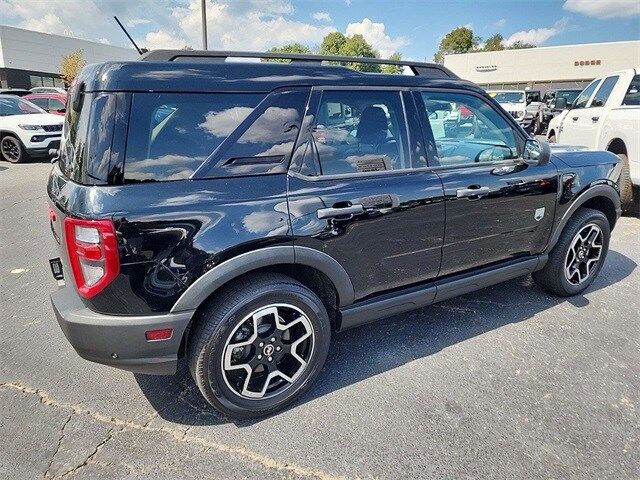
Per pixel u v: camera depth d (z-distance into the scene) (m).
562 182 3.14
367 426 2.17
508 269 3.06
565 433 2.11
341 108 2.31
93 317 1.87
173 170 1.90
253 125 2.06
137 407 2.31
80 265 1.83
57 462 1.94
